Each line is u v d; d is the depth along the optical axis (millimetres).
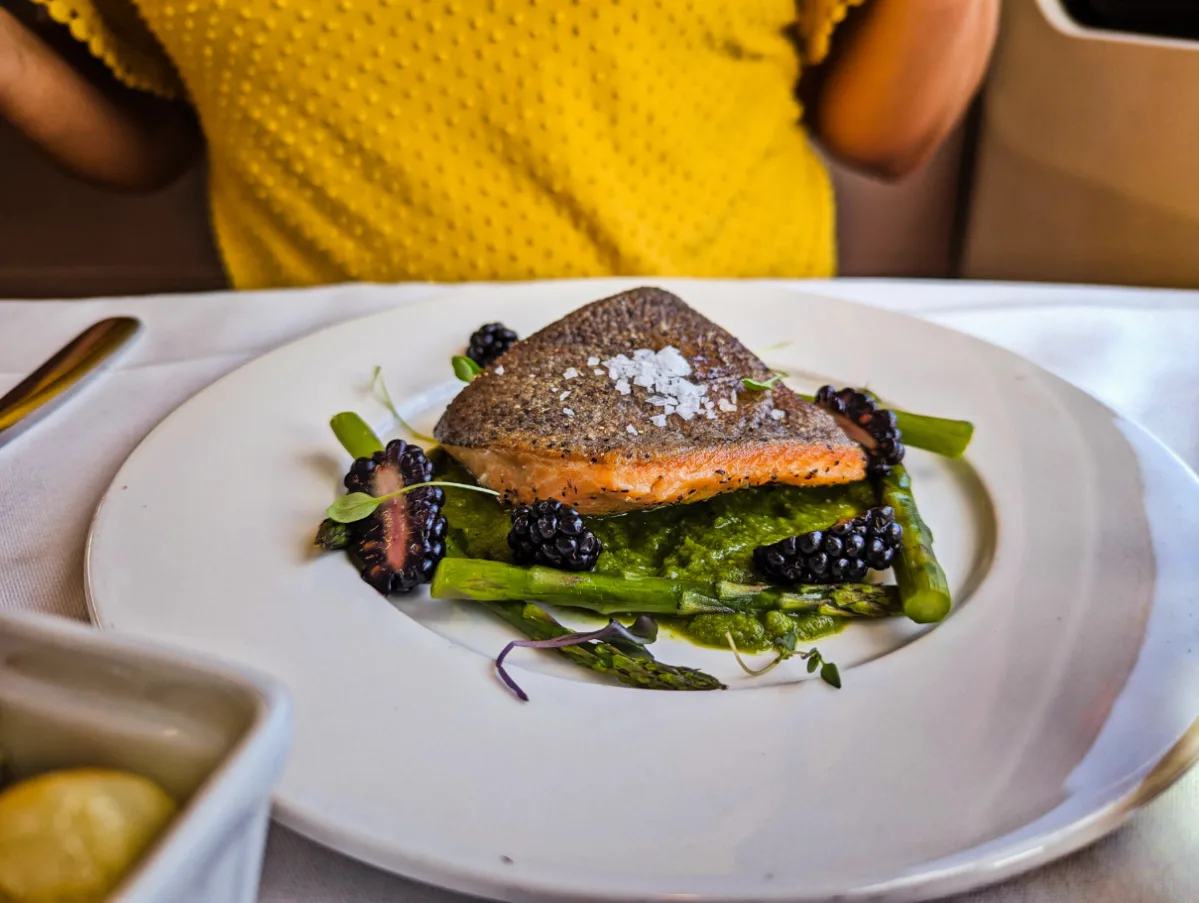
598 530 286
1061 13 597
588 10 465
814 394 341
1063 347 363
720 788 186
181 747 133
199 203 705
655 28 483
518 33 464
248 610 231
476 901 175
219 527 259
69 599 242
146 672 134
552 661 238
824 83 581
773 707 207
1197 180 582
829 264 602
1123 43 566
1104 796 179
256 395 318
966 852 168
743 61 524
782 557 255
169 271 725
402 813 176
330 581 244
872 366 350
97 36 476
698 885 161
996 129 637
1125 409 329
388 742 194
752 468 290
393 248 501
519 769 189
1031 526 269
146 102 559
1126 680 210
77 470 288
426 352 356
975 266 682
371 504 255
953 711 205
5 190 691
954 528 286
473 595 246
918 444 305
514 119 479
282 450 295
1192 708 200
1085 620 231
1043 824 173
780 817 178
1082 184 619
